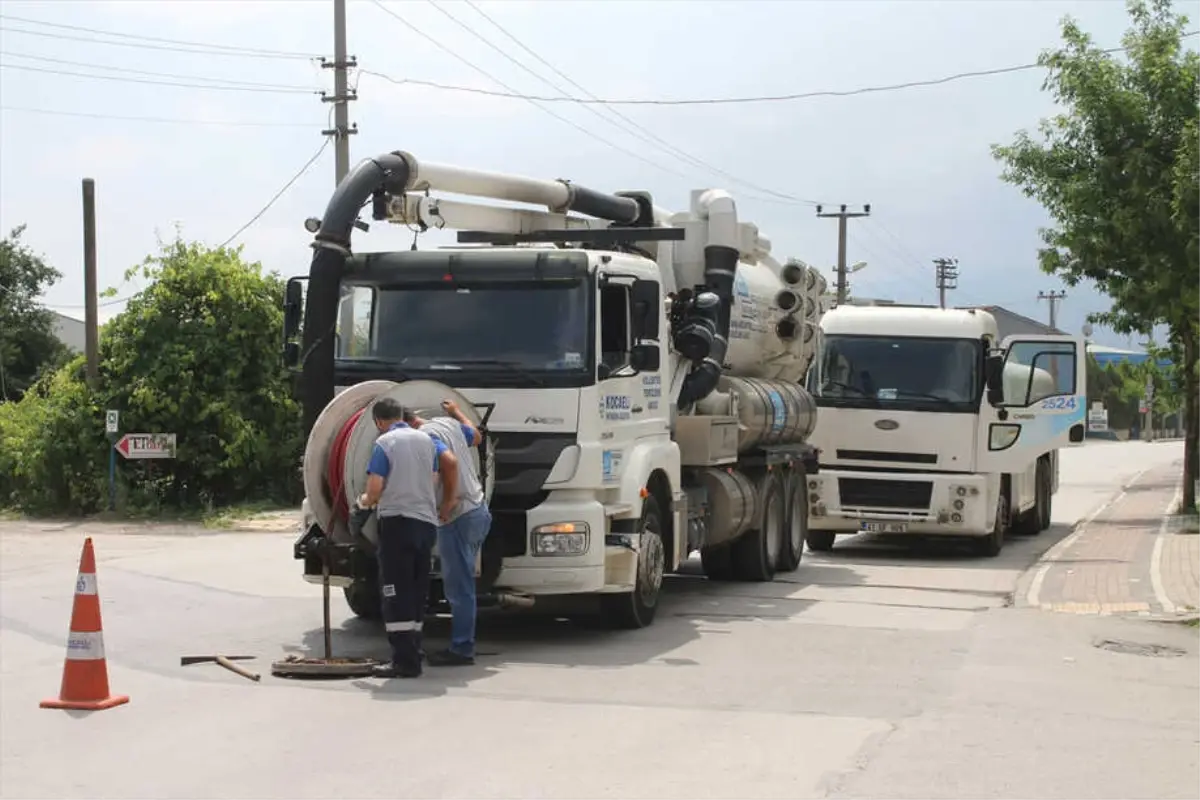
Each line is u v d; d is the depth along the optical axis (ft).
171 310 82.53
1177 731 26.48
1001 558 60.85
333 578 35.35
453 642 32.73
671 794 21.54
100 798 21.38
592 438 35.32
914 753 24.36
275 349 84.28
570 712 27.45
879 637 37.45
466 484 32.40
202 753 24.08
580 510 34.83
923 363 60.70
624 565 36.37
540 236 44.04
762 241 54.03
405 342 36.52
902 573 54.29
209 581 49.47
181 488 83.56
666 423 40.83
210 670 31.83
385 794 21.49
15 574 52.31
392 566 30.99
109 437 80.28
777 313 54.80
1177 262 66.85
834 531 62.90
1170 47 71.51
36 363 178.70
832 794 21.63
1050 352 60.85
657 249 46.32
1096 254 71.26
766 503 51.26
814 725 26.45
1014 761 23.93
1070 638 37.58
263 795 21.48
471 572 32.73
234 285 82.43
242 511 80.18
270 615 40.81
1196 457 80.38
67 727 26.13
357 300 37.19
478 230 42.83
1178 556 56.54
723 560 50.90
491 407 34.50
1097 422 232.94
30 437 83.05
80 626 28.02
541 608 42.73
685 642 36.35
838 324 61.87
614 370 36.50
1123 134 71.51
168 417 81.41
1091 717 27.63
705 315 44.70
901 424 60.23
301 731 25.68
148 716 27.02
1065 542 65.36
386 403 31.78
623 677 31.22
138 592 46.24
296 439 84.84
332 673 31.04
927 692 29.86
